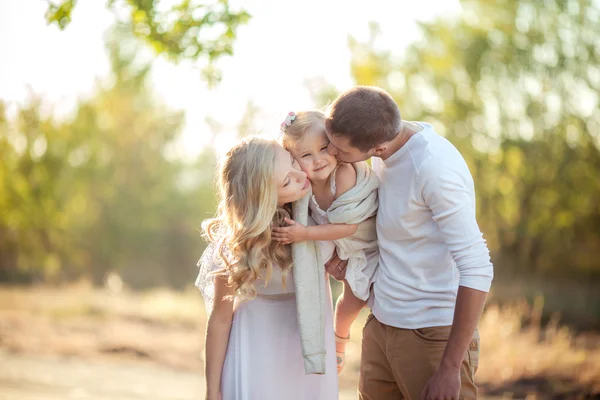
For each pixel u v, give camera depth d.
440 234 3.44
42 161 29.12
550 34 20.16
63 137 30.14
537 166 20.77
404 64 21.09
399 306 3.56
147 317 15.62
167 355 11.73
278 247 3.44
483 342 10.48
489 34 20.55
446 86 20.91
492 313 11.78
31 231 29.47
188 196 36.59
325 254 3.66
